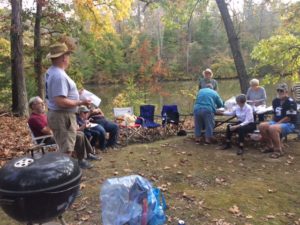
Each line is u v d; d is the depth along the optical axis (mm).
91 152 5375
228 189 4312
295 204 3938
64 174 2393
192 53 32156
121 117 7398
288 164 5199
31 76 13336
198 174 4809
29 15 12531
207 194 4160
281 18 11867
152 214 3119
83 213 3652
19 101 10477
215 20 32594
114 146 6281
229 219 3566
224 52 31391
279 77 11078
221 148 6008
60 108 3678
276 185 4434
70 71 14336
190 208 3791
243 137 5758
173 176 4734
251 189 4309
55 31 13367
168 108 7543
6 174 2330
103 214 3119
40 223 2520
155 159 5445
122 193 3115
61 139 3764
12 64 10445
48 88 3658
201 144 6332
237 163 5266
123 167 5066
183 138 6926
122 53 32750
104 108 17188
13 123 9109
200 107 6281
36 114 4941
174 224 3453
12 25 10242
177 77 29203
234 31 9422
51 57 3586
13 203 2307
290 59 10688
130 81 19281
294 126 5812
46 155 2533
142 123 7164
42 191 2285
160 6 11836
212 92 6371
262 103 7141
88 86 31828
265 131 5684
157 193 3330
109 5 13695
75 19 13766
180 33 32938
